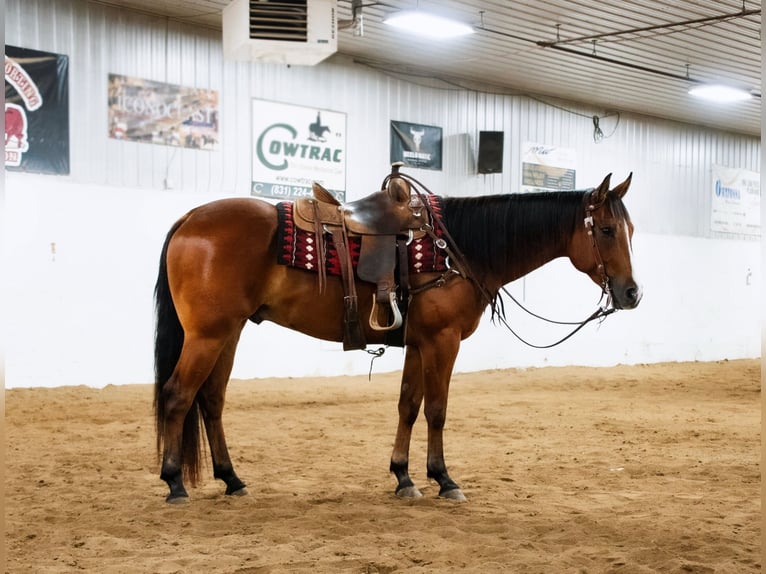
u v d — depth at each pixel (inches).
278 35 300.8
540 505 152.6
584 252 161.2
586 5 398.3
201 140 411.5
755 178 740.7
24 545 120.5
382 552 117.4
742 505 153.5
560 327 578.2
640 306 634.2
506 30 434.0
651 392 414.6
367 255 151.3
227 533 128.7
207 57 415.2
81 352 366.3
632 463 201.5
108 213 375.6
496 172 517.7
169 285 151.4
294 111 446.9
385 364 482.6
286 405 336.8
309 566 109.7
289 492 162.4
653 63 501.0
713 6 400.2
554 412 319.3
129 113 386.6
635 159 639.1
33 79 355.6
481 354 533.3
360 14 371.2
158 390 150.4
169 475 148.5
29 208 351.9
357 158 475.2
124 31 385.7
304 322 154.0
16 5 352.2
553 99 582.9
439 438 158.6
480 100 538.0
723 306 700.7
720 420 295.1
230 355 156.9
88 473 182.7
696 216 687.1
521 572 108.4
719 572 108.1
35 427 262.2
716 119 666.8
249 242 147.6
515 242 161.2
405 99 498.9
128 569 107.5
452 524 136.1
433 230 156.0
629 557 116.3
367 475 183.3
